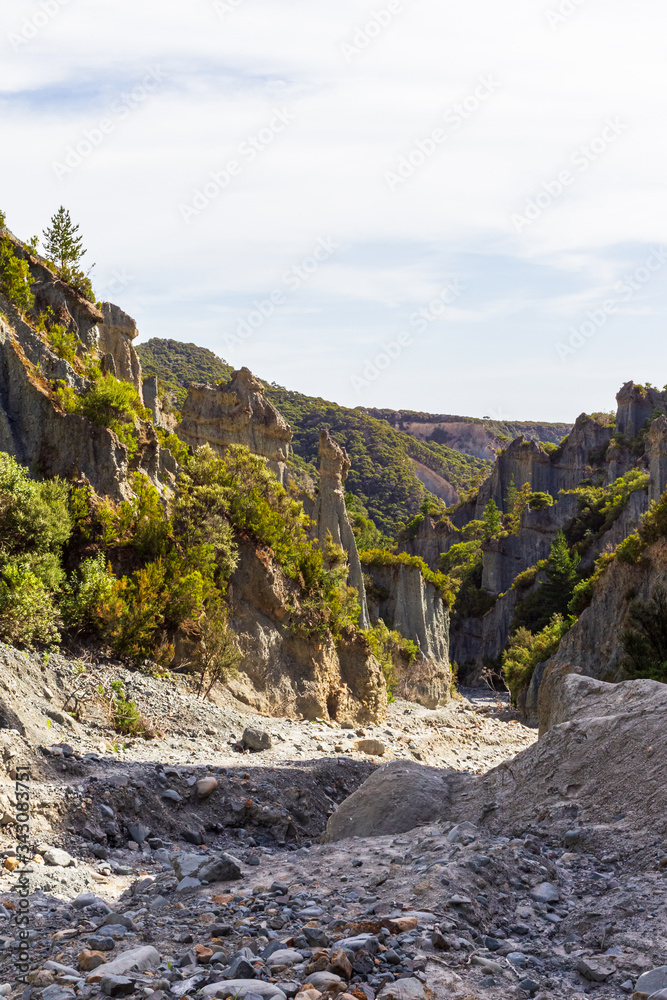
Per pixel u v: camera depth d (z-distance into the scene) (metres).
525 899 6.80
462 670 115.31
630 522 105.62
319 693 29.83
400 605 72.00
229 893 7.46
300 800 14.76
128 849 11.27
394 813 10.09
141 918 6.89
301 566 32.59
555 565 102.56
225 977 5.28
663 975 5.17
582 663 49.03
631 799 8.42
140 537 24.64
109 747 15.65
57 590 21.03
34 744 12.61
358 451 181.62
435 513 165.50
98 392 26.05
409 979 5.06
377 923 5.90
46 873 8.79
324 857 8.58
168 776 13.65
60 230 32.28
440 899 6.43
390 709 44.91
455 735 31.72
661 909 6.35
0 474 21.45
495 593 126.88
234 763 16.64
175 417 53.25
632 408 150.12
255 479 33.25
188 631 24.30
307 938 5.84
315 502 60.31
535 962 5.69
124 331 42.56
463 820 9.59
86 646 20.81
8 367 24.95
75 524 23.38
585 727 9.63
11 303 26.94
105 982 5.14
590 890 7.02
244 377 61.69
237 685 25.75
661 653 31.03
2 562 20.03
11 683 15.39
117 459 25.52
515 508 139.62
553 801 9.09
